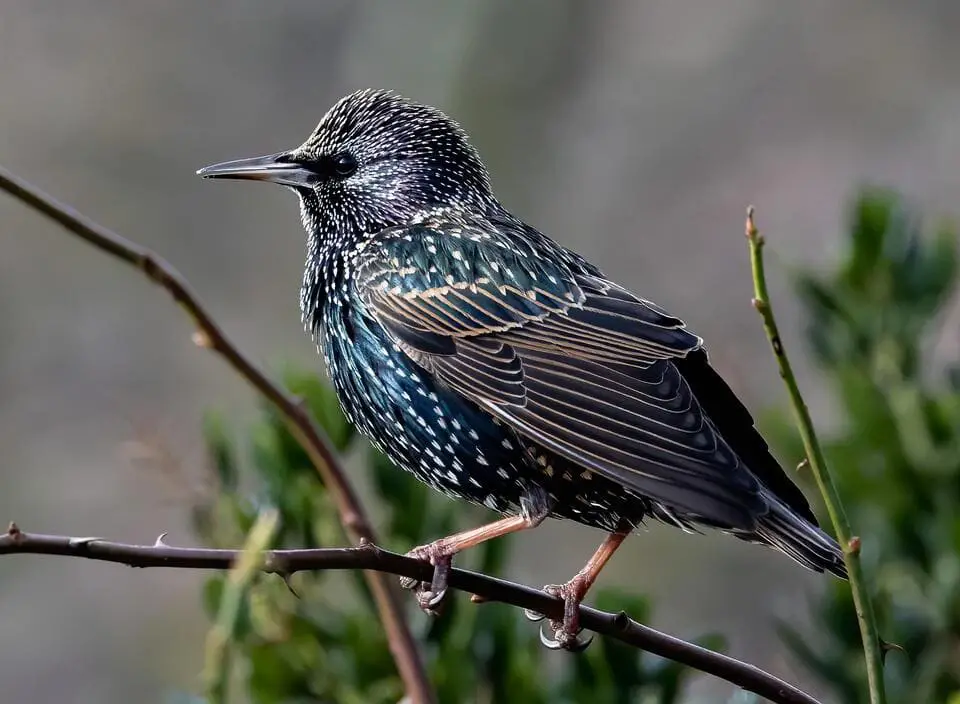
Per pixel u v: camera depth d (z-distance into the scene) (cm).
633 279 1736
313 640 806
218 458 822
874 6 1838
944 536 841
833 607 828
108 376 1698
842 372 873
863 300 898
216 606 793
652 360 782
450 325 820
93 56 1859
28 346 1700
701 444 734
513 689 795
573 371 788
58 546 569
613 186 1783
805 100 1822
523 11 1827
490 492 812
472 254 837
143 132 1839
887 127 1795
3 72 1834
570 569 1497
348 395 854
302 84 1875
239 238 1788
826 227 1730
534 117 1808
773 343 581
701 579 1463
